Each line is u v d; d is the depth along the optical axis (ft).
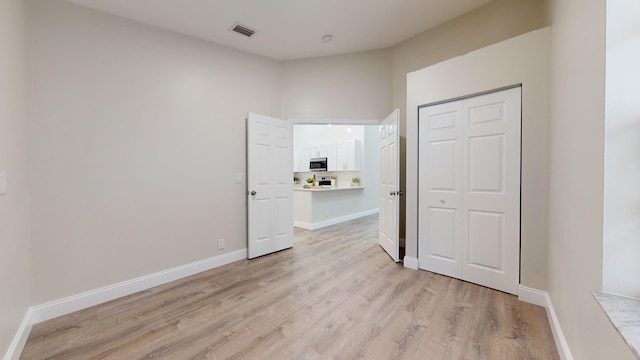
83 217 7.47
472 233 8.37
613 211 3.34
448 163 8.87
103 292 7.70
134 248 8.38
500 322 6.24
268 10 8.79
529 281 7.14
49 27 6.99
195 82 9.89
